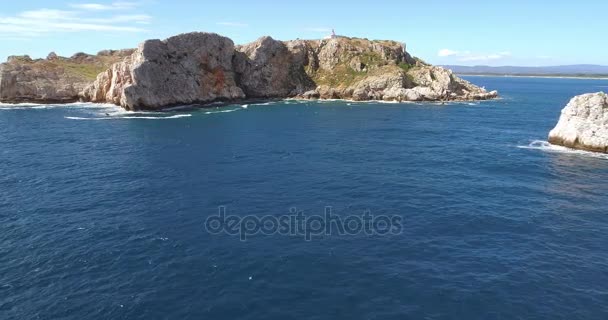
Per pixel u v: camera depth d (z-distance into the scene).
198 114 120.88
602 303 27.78
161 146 75.75
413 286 29.75
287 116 117.88
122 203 45.72
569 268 32.41
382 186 52.94
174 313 26.58
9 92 134.62
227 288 29.31
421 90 159.88
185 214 42.69
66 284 29.69
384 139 85.19
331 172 59.47
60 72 147.50
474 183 54.50
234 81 155.50
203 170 59.59
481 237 38.00
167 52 132.50
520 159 67.50
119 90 131.75
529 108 142.25
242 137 85.69
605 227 40.34
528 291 29.17
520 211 44.38
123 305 27.34
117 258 33.38
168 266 32.22
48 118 107.12
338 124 104.38
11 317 26.06
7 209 43.69
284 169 60.81
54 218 41.38
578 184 54.06
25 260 32.94
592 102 72.88
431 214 43.44
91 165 61.78
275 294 28.67
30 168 60.03
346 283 30.09
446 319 26.14
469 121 110.81
